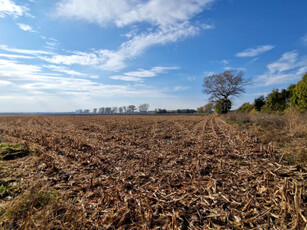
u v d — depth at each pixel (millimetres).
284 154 5293
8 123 19234
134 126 15789
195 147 7090
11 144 7176
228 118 22922
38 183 3410
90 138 9523
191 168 4707
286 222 2492
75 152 6422
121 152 6594
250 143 7078
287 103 19234
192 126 15750
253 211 2799
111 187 3764
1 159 5441
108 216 2693
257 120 12859
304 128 7305
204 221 2641
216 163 5145
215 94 44750
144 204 3039
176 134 10766
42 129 13297
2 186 3469
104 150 6809
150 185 3842
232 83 41688
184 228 2523
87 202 3139
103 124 18156
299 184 3295
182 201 3139
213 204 3012
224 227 2477
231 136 9000
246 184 3701
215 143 7648
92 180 3885
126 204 2982
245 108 35250
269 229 2408
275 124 10023
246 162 5074
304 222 2295
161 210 2936
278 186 3375
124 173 4551
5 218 2518
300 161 4645
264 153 5570
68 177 4270
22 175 4262
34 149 6461
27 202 2840
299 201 2461
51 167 4805
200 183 3830
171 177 4219
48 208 2684
